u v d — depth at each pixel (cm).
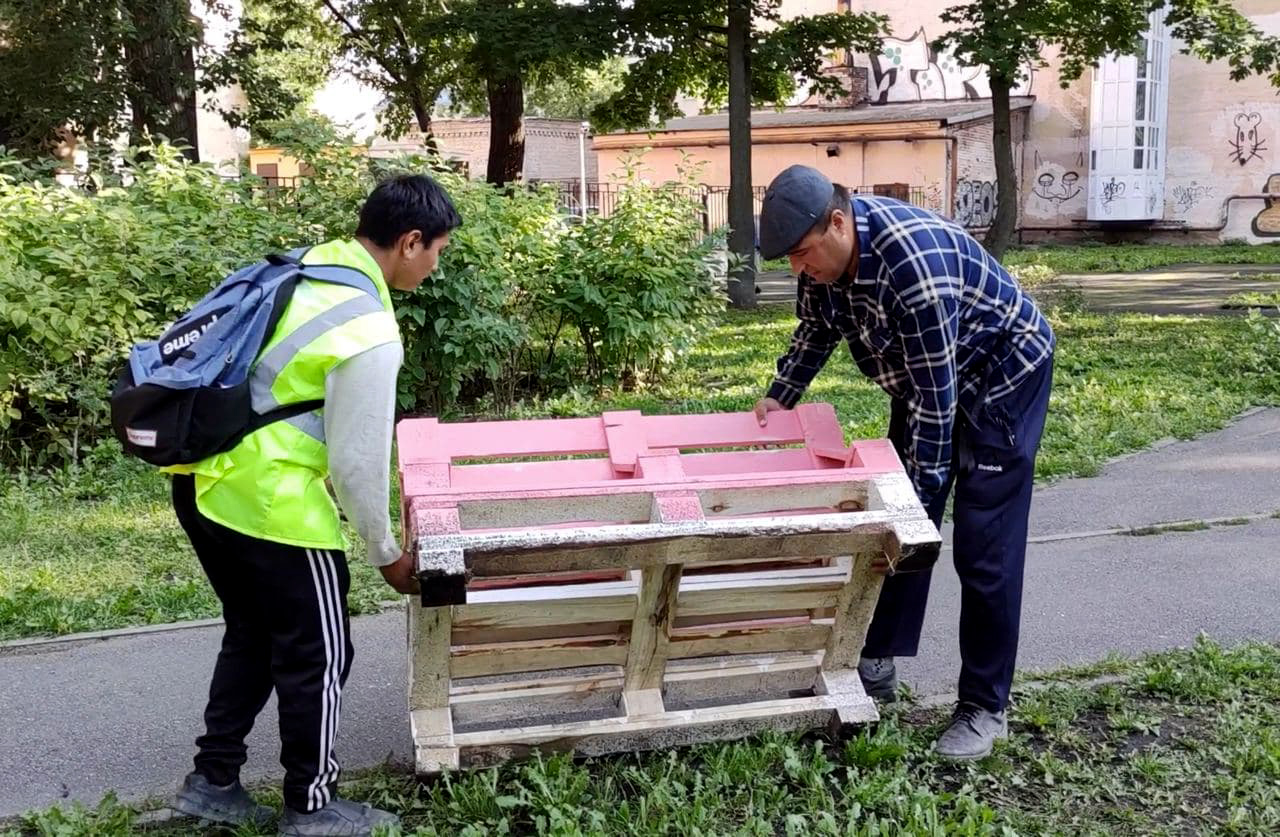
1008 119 1753
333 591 282
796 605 336
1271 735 353
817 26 1734
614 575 333
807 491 329
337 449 263
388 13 2241
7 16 1566
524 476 346
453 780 323
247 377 265
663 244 950
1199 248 2831
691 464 362
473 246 819
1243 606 485
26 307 668
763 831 300
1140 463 728
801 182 308
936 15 3159
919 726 372
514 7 1672
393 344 265
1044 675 411
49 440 714
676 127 3088
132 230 741
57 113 1611
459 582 279
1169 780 334
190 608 491
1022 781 333
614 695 341
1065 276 2109
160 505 634
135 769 352
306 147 856
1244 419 846
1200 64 2947
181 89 1652
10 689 412
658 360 1004
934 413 319
